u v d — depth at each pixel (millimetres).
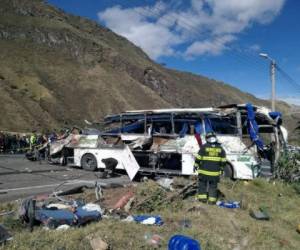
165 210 9320
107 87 87688
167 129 15133
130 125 16031
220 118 14320
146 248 7051
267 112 14773
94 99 80875
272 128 15172
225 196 11438
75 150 17109
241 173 13961
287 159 14875
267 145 15211
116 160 15312
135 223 8102
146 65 128500
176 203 9727
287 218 10500
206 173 10328
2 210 8570
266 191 12992
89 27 142250
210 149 10383
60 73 82250
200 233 8055
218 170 10344
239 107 14344
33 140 23188
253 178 13875
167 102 110312
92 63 94812
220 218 9188
